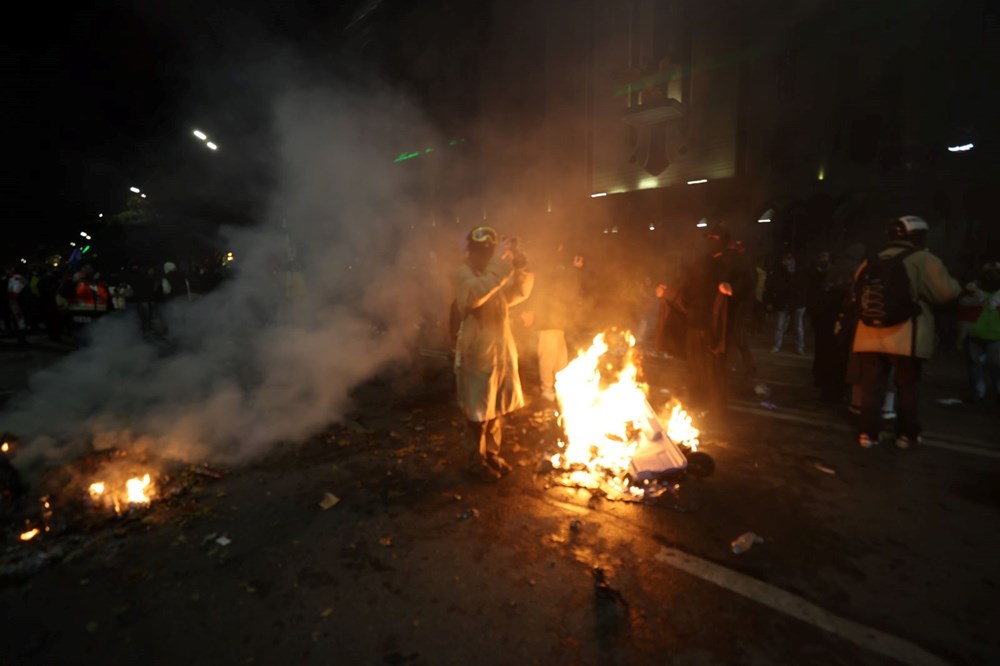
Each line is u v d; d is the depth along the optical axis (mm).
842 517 3268
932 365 7977
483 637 2271
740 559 2826
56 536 3098
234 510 3410
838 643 2221
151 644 2244
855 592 2553
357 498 3570
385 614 2420
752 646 2209
